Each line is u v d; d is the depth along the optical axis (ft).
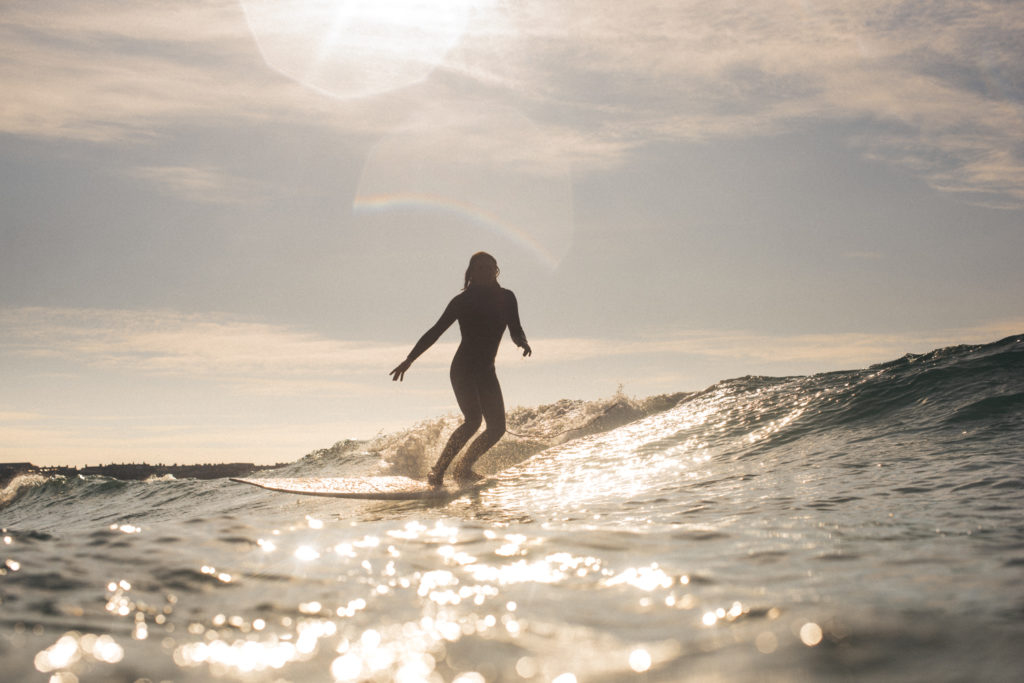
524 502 17.24
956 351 27.12
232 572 9.32
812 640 6.61
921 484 15.08
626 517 13.79
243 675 6.09
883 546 10.21
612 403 31.55
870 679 5.81
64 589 8.50
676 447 23.93
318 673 6.14
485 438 23.16
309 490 21.47
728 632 6.90
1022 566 8.95
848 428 22.39
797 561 9.53
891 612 7.27
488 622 7.38
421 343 22.90
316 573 9.30
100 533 11.60
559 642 6.78
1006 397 21.63
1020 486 14.06
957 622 6.95
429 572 9.33
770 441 22.61
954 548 9.96
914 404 22.97
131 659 6.42
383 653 6.57
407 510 16.93
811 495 14.97
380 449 30.37
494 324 23.03
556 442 28.14
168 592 8.45
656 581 8.75
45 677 5.98
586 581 8.85
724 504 14.73
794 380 29.81
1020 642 6.43
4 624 7.28
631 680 5.91
